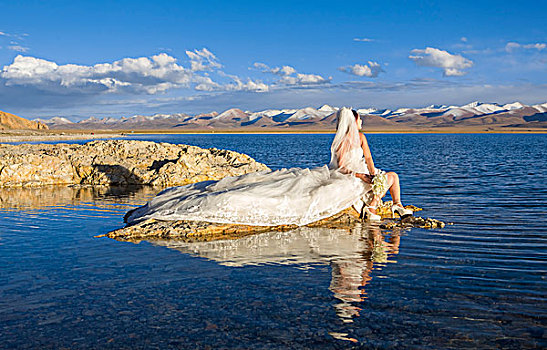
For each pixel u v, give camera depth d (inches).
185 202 309.6
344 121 330.0
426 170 813.9
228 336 139.3
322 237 277.6
